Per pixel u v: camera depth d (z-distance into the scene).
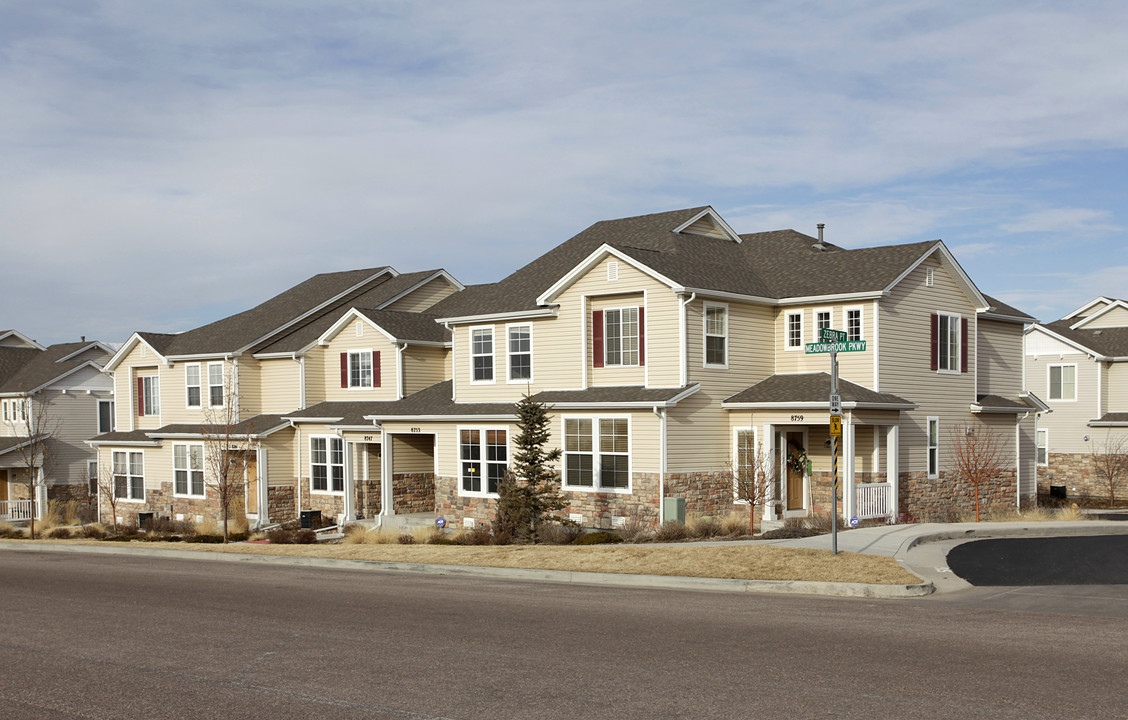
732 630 12.62
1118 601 14.71
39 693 9.95
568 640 12.12
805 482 29.05
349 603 15.65
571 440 29.05
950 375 30.88
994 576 17.23
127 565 23.00
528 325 31.23
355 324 37.78
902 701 8.97
